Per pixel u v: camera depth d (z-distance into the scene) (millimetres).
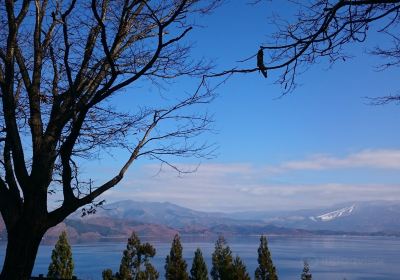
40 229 4590
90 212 5164
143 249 23484
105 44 4555
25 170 4621
